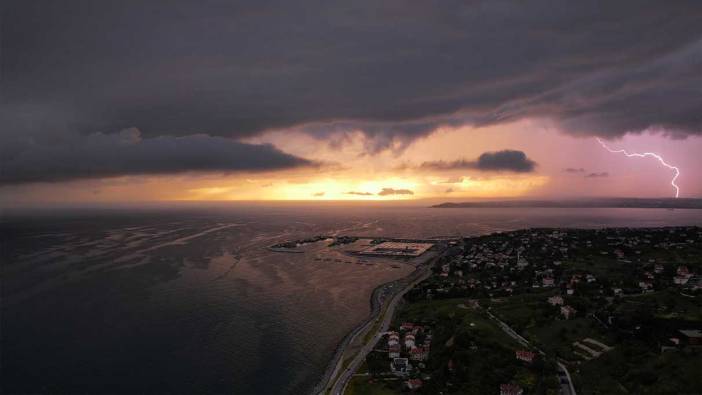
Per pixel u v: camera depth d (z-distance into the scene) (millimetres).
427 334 161000
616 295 191750
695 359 113438
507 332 153250
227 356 147875
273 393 124438
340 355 148500
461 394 113875
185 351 151250
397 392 117938
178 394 123375
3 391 124188
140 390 125312
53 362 142125
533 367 123562
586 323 155125
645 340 133375
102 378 131750
